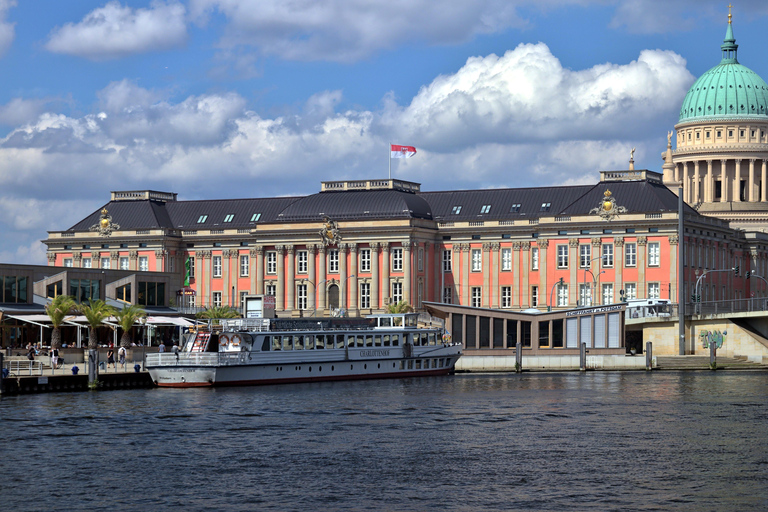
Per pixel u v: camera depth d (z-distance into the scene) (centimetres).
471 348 16638
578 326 16725
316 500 6856
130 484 7275
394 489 7125
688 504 6738
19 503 6825
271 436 9062
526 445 8625
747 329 17075
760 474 7512
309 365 13750
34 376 11931
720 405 11038
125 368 13888
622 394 12225
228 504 6775
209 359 12825
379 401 11500
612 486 7181
